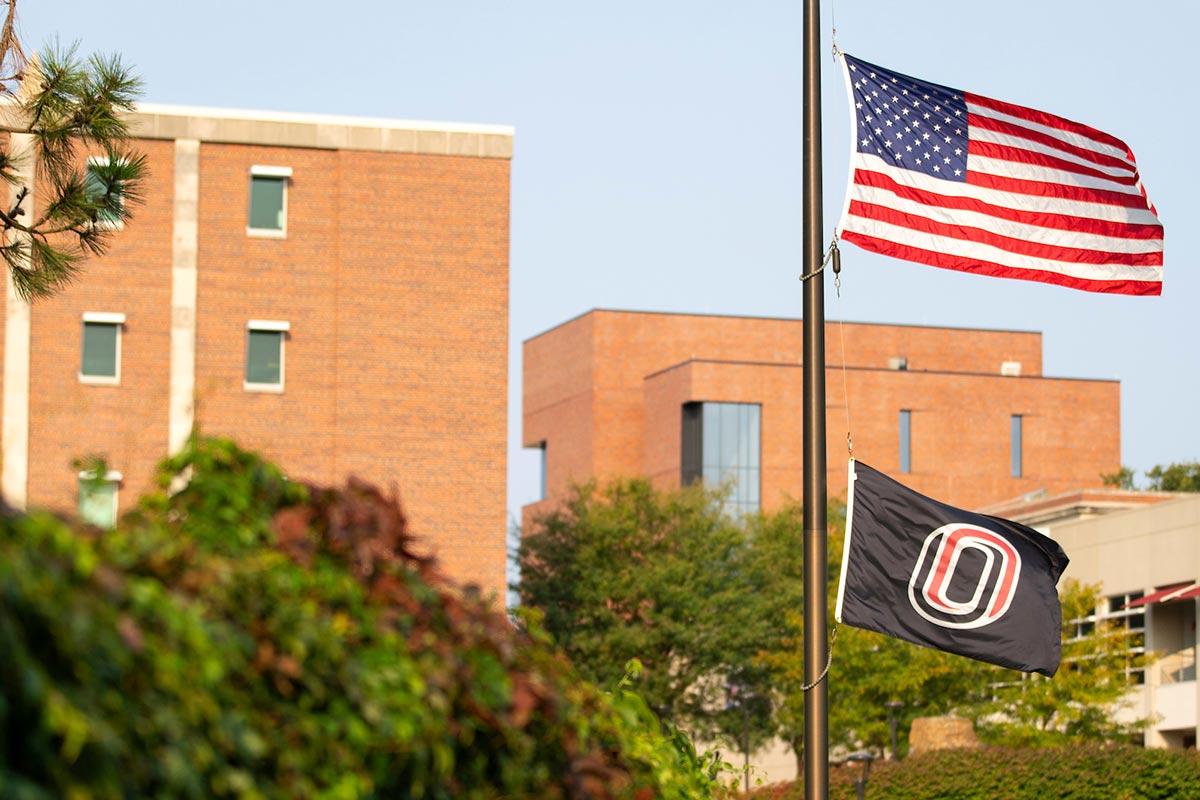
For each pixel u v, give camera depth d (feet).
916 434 352.28
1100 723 186.91
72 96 52.06
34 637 11.44
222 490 16.76
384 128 169.68
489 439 167.94
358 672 15.21
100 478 17.31
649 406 355.36
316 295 167.32
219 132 166.61
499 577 165.78
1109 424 360.89
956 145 52.29
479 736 17.31
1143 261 53.67
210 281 165.37
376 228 168.55
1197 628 204.64
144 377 162.61
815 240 45.34
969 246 51.55
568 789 18.53
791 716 218.79
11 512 11.89
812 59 46.47
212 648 13.07
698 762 31.65
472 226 170.09
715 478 337.52
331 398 166.40
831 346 377.30
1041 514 271.08
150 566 13.66
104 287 162.81
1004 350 385.91
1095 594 196.24
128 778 11.86
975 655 46.70
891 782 127.44
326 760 14.56
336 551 17.04
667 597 223.51
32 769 11.09
